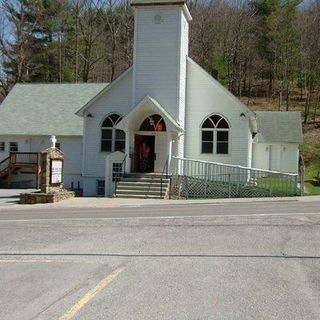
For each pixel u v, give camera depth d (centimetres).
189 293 714
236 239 1183
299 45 6981
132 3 2964
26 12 5919
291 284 768
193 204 2302
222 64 6297
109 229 1366
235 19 7025
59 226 1445
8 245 1120
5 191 3266
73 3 6219
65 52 6281
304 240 1170
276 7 7369
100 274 832
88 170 3222
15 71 5850
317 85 6862
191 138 3098
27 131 3666
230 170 2944
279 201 2436
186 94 3108
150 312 628
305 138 5762
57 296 704
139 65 2975
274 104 7062
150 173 2867
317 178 3800
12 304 668
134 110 2834
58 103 3891
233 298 689
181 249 1055
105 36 6341
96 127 3222
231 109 3052
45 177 2506
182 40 2978
